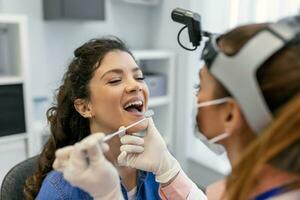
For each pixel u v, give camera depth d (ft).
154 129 3.19
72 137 3.53
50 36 7.54
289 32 1.60
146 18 9.21
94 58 3.18
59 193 2.93
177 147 9.09
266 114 1.60
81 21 7.85
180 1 8.16
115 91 3.09
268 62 1.59
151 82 8.16
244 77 1.61
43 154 3.56
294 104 1.46
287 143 1.47
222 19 7.27
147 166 3.05
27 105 5.96
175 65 8.65
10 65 6.52
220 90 1.79
